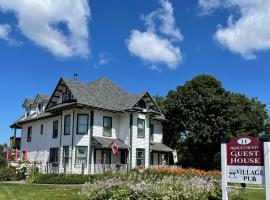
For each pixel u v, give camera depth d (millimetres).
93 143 34438
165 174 25391
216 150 43719
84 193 15250
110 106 36906
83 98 34875
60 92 37781
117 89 41281
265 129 53312
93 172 33531
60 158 35719
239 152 10586
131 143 36719
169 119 44688
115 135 37531
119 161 37062
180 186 12867
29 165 32469
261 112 52688
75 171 33812
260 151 10172
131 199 12344
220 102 41875
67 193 18844
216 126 41094
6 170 31594
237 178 10523
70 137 35156
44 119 41750
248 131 50344
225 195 10766
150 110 39781
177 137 46000
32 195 17859
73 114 35188
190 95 43406
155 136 42750
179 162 46938
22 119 47250
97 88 38656
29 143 44344
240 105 49438
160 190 12234
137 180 17156
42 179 28469
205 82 44281
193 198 11953
